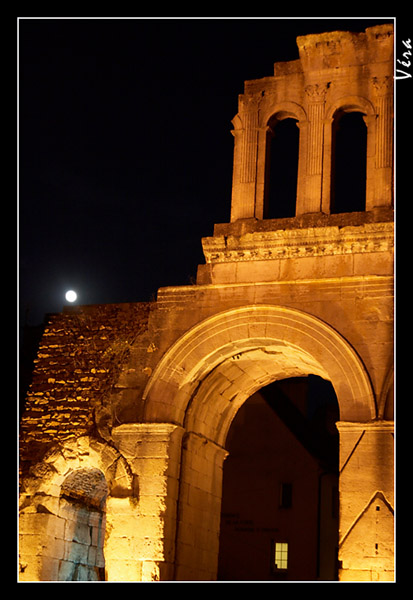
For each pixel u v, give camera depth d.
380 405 25.09
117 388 28.06
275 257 27.22
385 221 26.33
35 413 28.67
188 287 28.05
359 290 26.16
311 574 46.31
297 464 48.25
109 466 27.33
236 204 28.27
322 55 28.31
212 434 30.19
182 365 27.56
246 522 48.16
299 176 27.72
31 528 27.66
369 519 24.42
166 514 26.56
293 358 28.55
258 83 28.95
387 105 27.31
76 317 29.41
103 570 30.03
